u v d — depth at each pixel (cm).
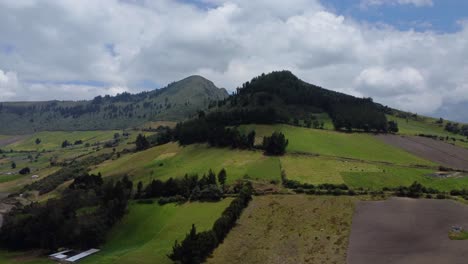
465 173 15062
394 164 16325
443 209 10806
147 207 13688
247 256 9212
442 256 7938
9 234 12725
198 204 13025
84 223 12300
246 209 11994
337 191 12594
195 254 9100
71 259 10956
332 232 9888
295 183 13512
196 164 17562
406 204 11394
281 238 9956
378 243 8975
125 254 10525
